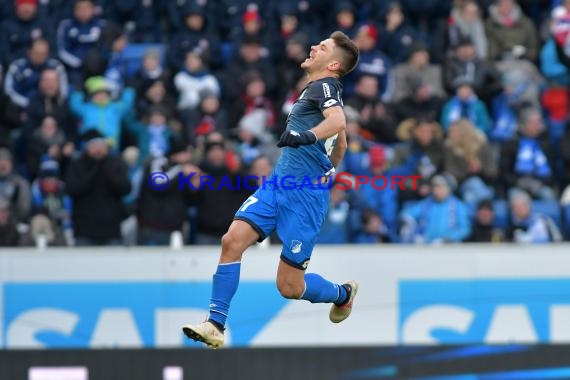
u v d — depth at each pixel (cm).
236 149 4106
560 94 4619
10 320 3247
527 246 3253
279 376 3231
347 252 3250
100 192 3653
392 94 4559
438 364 3231
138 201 3622
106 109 4250
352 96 4434
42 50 4519
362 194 3769
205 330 2217
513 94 4597
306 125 2306
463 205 3741
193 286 3253
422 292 3247
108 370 3238
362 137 4184
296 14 4931
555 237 3759
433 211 3716
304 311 3250
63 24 4788
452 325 3241
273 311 3244
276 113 4400
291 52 4562
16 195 3881
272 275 3256
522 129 4284
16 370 3238
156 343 3247
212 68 4822
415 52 4562
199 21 4812
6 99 4331
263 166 3644
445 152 4103
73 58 4759
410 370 3228
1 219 3594
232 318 3244
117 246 3544
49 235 3656
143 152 4181
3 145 4259
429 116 4225
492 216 3697
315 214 2330
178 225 3606
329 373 3228
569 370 3225
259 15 4944
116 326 3253
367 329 3238
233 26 4981
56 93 4412
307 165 2319
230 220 3609
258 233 2302
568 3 4756
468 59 4547
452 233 3691
